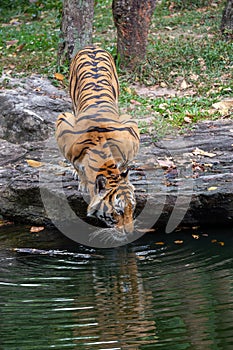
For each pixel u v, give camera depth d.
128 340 6.79
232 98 15.73
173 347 6.61
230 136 13.34
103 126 9.56
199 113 14.71
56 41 20.84
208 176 11.20
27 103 14.54
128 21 17.80
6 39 21.75
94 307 7.73
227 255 9.34
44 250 9.84
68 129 9.82
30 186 10.99
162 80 17.20
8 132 14.10
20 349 6.70
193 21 23.08
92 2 17.73
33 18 25.62
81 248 9.95
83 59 11.48
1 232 10.88
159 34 21.56
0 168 12.24
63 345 6.75
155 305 7.68
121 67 18.22
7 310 7.71
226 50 18.89
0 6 27.22
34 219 11.12
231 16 20.38
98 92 10.61
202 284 8.28
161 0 26.28
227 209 10.45
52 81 16.88
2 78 16.94
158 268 8.98
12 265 9.32
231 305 7.54
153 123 14.21
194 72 17.59
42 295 8.16
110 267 9.11
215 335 6.81
